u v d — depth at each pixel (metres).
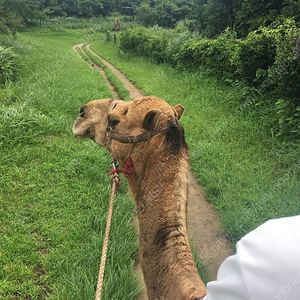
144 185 1.89
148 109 2.05
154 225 1.70
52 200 4.17
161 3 43.38
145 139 1.96
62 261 3.14
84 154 5.41
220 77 10.28
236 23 13.15
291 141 5.43
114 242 3.39
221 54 9.91
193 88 10.17
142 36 20.55
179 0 42.66
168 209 1.69
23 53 14.77
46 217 3.89
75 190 4.46
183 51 12.95
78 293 2.72
